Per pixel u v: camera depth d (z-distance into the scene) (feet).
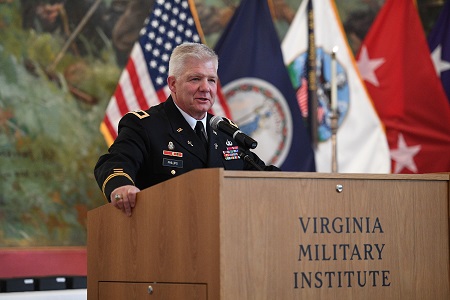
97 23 28.48
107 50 28.55
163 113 16.01
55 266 26.99
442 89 32.48
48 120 27.43
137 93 27.91
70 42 27.96
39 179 27.17
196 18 28.96
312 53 31.12
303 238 11.94
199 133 16.08
